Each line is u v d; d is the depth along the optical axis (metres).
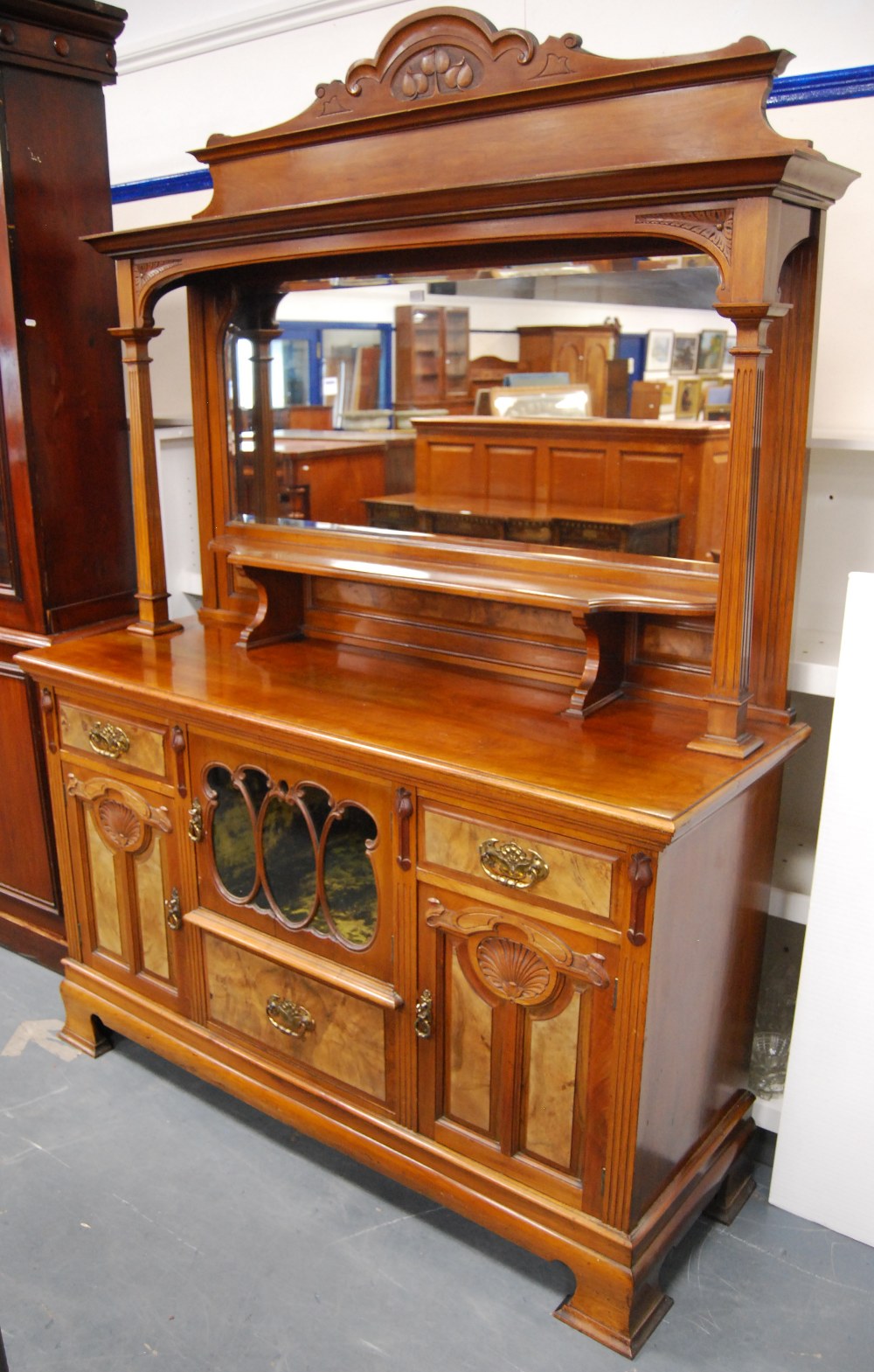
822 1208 2.10
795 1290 1.95
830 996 1.99
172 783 2.23
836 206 2.07
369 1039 2.04
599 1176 1.78
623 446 1.95
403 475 2.23
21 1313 1.88
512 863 1.73
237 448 2.50
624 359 1.92
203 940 2.28
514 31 1.78
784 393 1.80
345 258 2.21
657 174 1.59
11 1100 2.41
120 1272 1.96
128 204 3.26
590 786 1.65
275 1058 2.22
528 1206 1.88
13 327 2.50
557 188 1.69
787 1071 2.09
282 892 2.12
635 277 1.88
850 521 2.21
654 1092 1.75
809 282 1.74
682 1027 1.81
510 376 2.05
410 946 1.92
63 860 2.53
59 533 2.70
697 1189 1.96
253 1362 1.79
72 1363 1.78
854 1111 2.01
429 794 1.81
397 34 1.89
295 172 2.08
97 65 2.57
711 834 1.75
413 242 1.90
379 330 2.17
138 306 2.35
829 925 1.96
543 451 2.04
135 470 2.47
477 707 2.03
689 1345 1.83
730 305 1.60
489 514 2.13
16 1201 2.12
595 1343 1.83
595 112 1.72
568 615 2.09
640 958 1.63
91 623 2.81
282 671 2.27
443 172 1.90
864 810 1.88
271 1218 2.09
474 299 2.06
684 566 1.92
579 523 2.04
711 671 1.92
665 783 1.66
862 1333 1.86
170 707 2.11
